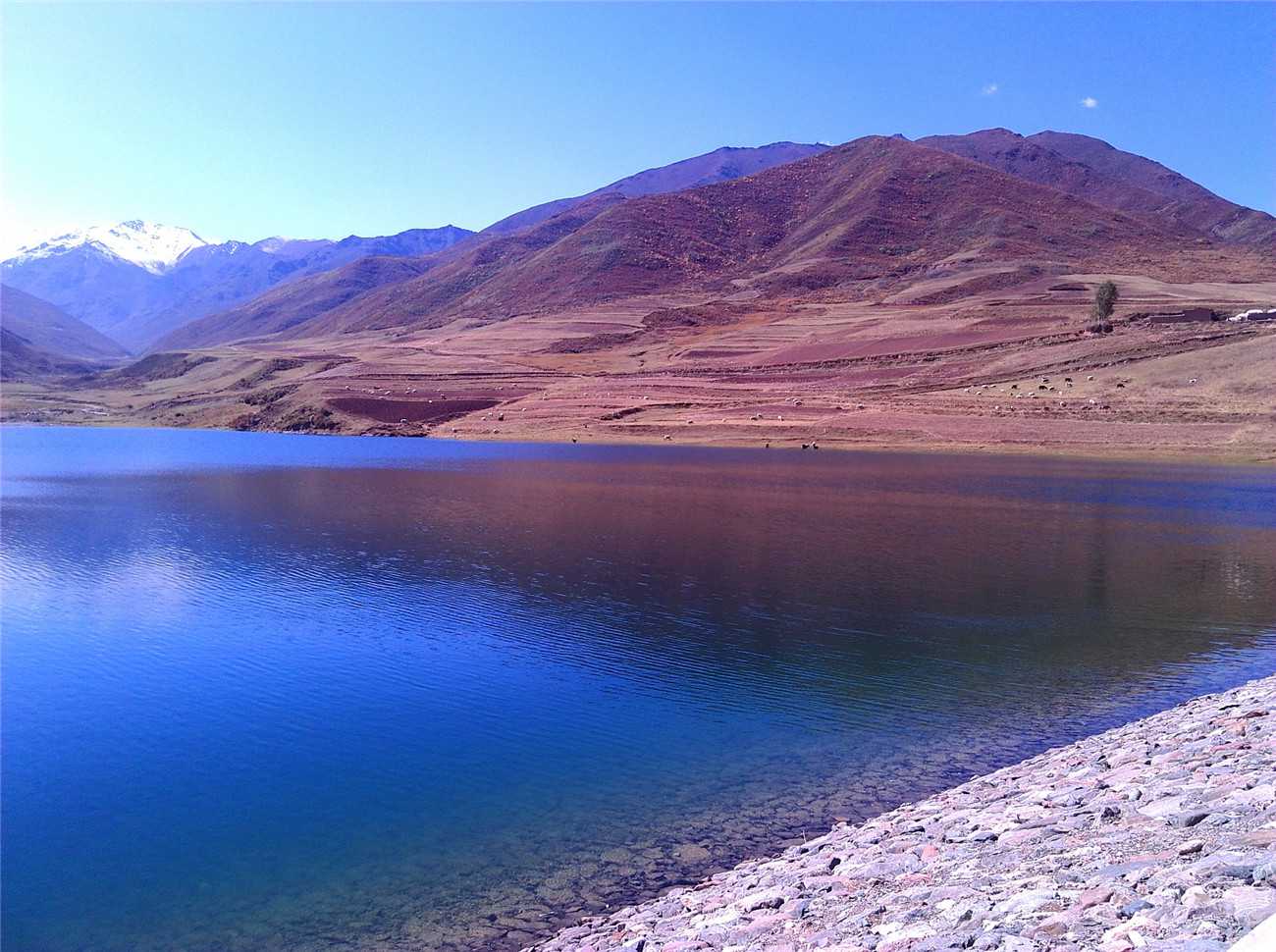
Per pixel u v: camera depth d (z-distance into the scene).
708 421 122.88
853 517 53.16
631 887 14.40
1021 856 11.73
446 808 17.53
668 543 45.03
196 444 129.38
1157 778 14.24
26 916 14.01
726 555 41.94
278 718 22.44
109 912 14.08
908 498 62.00
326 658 27.23
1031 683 24.39
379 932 13.32
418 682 24.97
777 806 17.33
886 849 13.69
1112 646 27.72
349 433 148.12
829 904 11.58
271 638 29.23
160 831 16.72
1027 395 118.62
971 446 99.50
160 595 34.88
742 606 32.59
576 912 13.70
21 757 20.16
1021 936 8.51
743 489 67.44
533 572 38.38
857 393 134.25
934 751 19.95
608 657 26.97
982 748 20.03
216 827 16.86
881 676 25.12
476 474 79.56
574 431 125.38
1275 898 7.70
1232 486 68.81
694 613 31.58
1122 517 53.28
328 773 19.14
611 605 33.00
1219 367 114.50
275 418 162.25
